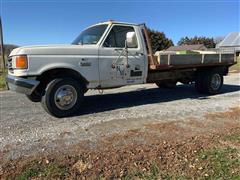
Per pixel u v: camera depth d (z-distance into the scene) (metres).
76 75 6.68
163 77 8.55
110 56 7.09
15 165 3.97
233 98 8.75
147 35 7.79
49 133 5.36
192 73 9.43
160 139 4.91
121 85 7.40
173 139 4.90
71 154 4.31
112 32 7.20
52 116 6.67
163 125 5.74
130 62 7.45
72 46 6.61
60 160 4.11
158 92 10.20
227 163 3.98
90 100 8.73
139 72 7.67
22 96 9.86
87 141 4.87
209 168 3.86
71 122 6.12
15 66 6.20
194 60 8.71
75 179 3.65
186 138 4.94
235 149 4.44
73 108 6.62
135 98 9.02
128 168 3.89
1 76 15.58
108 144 4.71
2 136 5.22
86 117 6.54
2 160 4.14
